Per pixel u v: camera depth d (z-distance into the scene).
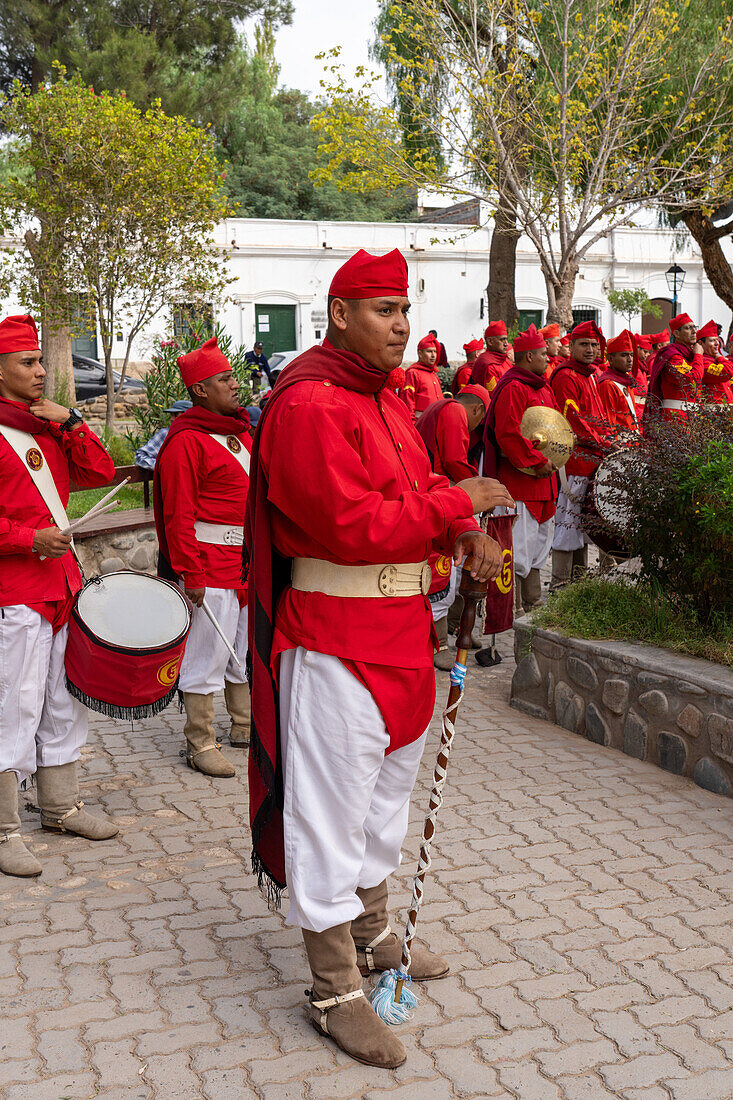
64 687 4.16
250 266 30.98
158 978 3.27
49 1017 3.06
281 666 2.90
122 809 4.61
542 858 4.07
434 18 15.33
